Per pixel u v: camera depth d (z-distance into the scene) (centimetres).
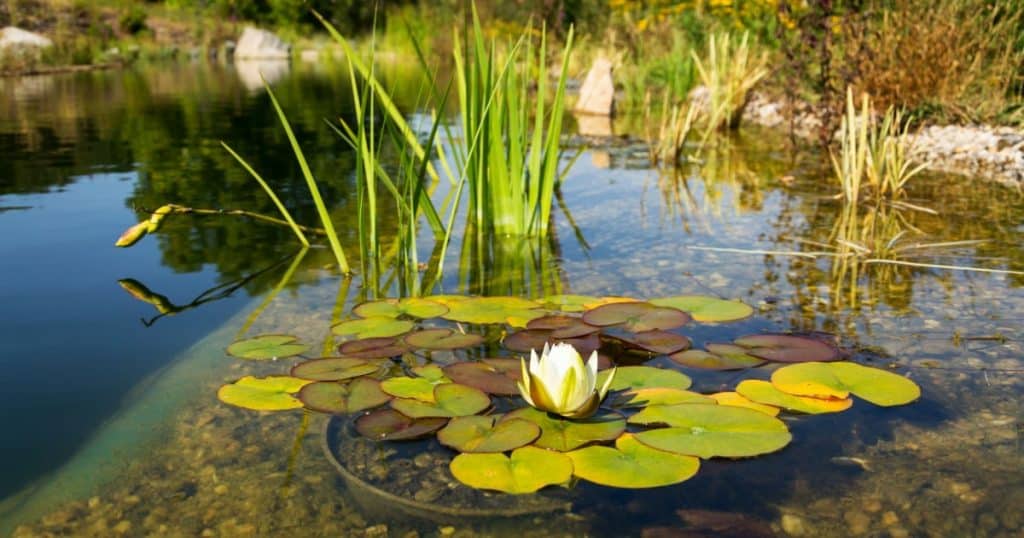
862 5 591
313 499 158
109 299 274
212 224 381
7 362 222
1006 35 575
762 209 415
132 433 184
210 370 218
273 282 298
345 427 187
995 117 561
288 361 224
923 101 573
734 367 213
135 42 1936
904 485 160
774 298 276
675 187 477
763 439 173
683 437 173
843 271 307
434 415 186
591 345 229
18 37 1536
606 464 162
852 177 421
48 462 172
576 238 364
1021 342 233
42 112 803
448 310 259
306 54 2098
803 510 152
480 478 158
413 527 148
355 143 326
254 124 721
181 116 779
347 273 311
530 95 952
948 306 266
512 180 367
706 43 954
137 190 443
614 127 742
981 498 156
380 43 1917
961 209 404
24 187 451
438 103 383
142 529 149
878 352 228
